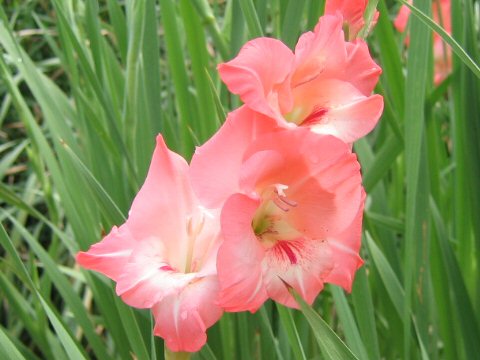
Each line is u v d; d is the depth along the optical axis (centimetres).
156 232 58
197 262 59
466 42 82
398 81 85
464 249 88
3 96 156
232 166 57
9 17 155
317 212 59
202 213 59
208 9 79
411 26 72
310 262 59
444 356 89
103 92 80
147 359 68
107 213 70
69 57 83
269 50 56
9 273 107
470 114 82
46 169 136
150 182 58
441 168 99
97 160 82
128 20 79
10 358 64
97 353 79
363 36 64
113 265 57
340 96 61
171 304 57
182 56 81
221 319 76
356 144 87
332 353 60
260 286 57
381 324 90
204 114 80
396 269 87
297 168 58
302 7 74
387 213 89
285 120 60
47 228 147
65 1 83
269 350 77
